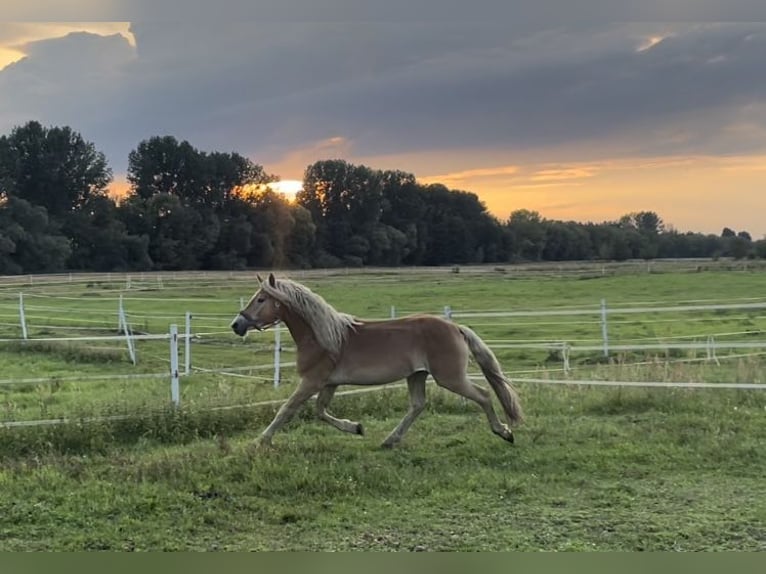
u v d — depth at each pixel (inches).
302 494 206.5
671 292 1461.6
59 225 2842.0
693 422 286.5
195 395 355.6
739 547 166.9
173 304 1164.5
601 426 284.8
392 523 185.3
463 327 270.2
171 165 3646.7
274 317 260.7
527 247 4323.3
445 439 275.9
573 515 189.2
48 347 606.2
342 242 3831.2
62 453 262.1
